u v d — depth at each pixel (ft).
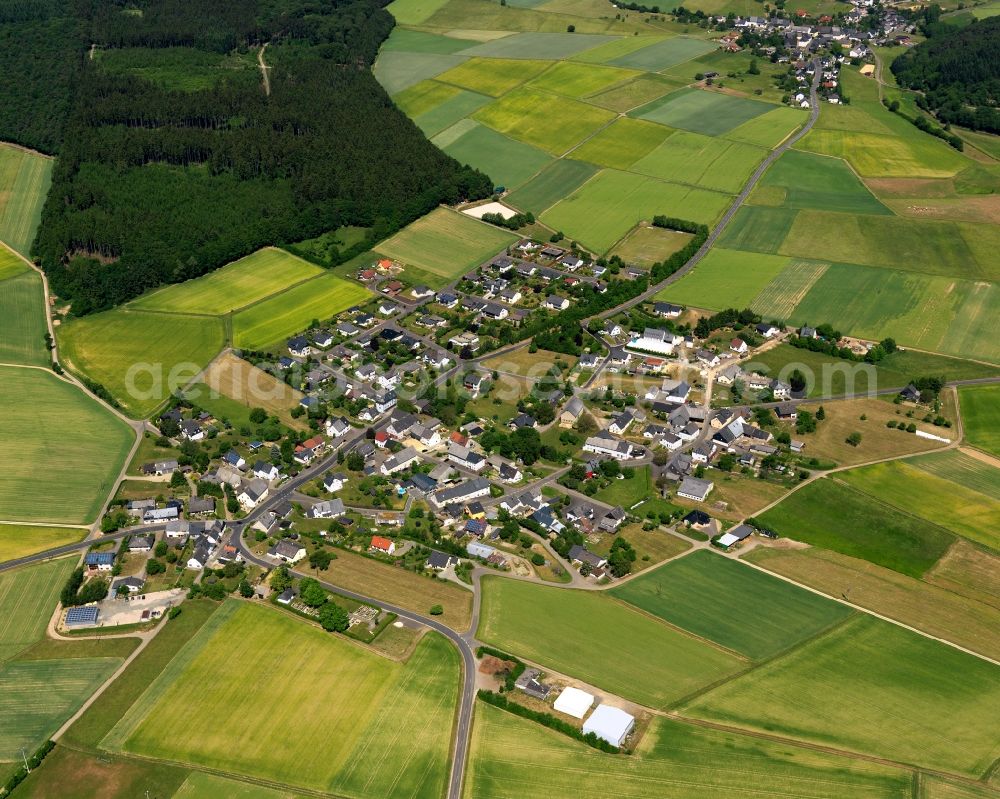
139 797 542.16
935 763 557.74
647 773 550.36
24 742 577.43
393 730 578.66
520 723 583.17
